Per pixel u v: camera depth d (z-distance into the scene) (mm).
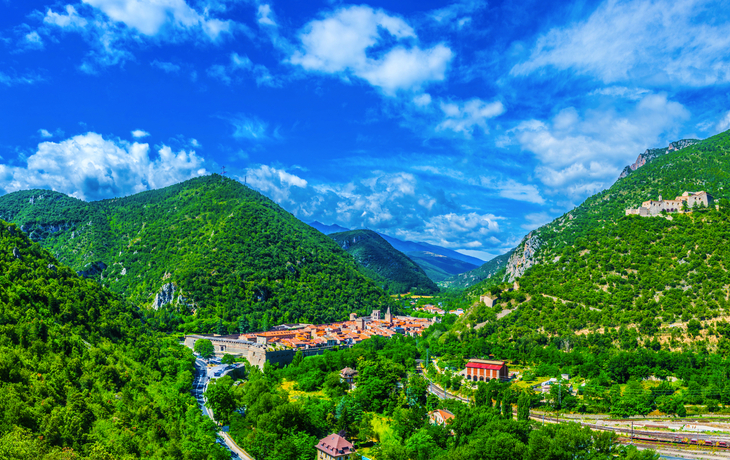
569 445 185875
